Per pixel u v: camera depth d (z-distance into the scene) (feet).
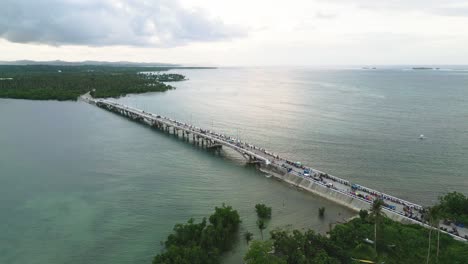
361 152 617.21
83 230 361.92
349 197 419.95
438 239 293.43
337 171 530.27
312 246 301.02
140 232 358.23
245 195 450.30
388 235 319.27
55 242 341.00
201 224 339.36
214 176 516.32
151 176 511.81
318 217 392.06
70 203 421.59
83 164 560.20
